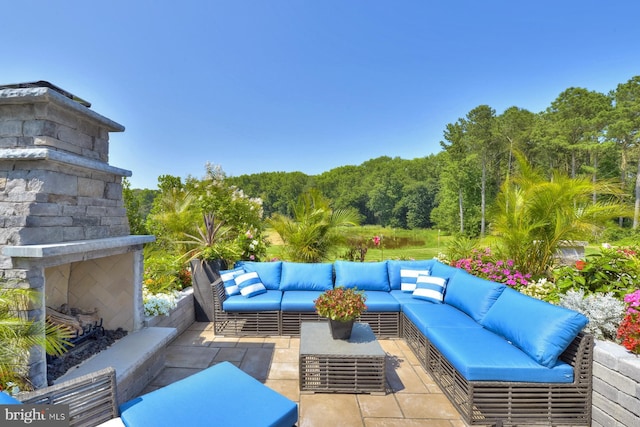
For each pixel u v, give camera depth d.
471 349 2.68
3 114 2.44
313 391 2.95
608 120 24.25
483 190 27.80
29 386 2.08
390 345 4.06
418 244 27.25
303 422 2.51
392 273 4.99
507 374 2.41
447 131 30.25
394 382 3.14
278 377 3.24
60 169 2.48
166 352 3.83
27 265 2.11
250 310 4.34
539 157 28.34
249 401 1.89
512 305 2.98
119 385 2.55
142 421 1.68
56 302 3.23
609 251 3.90
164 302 3.99
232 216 7.21
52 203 2.39
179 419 1.71
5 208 2.22
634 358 2.19
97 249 2.58
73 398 1.62
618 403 2.19
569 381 2.42
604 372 2.30
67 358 2.67
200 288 5.01
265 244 6.61
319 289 4.86
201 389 1.99
